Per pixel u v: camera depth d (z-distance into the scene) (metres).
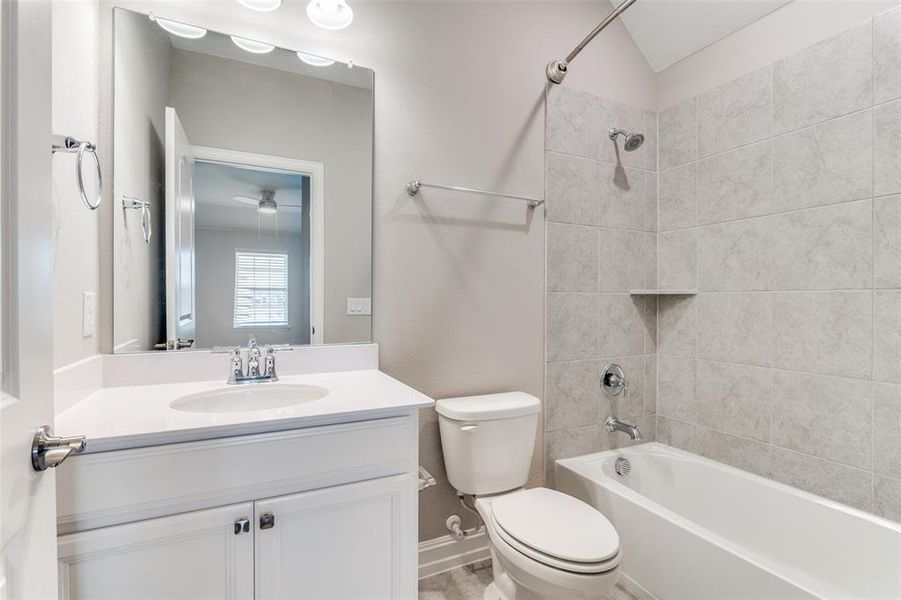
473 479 1.55
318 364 1.50
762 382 1.81
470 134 1.79
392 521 1.11
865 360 1.50
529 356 1.92
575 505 1.43
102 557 0.83
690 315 2.11
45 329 0.63
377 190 1.62
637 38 2.20
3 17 0.54
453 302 1.75
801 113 1.68
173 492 0.89
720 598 1.28
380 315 1.62
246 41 1.43
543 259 1.96
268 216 1.47
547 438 1.96
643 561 1.54
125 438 0.84
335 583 1.04
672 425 2.18
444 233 1.74
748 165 1.86
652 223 2.25
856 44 1.52
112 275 1.25
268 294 1.47
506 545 1.28
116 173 1.26
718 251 1.98
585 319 2.05
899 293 1.42
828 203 1.60
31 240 0.59
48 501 0.64
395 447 1.11
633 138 2.01
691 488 1.91
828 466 1.59
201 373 1.34
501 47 1.85
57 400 0.95
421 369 1.70
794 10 1.70
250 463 0.95
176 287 1.35
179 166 1.35
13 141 0.55
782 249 1.74
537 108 1.94
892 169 1.43
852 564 1.41
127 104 1.28
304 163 1.51
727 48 1.94
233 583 0.94
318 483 1.03
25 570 0.58
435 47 1.72
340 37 1.56
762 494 1.67
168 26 1.34
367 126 1.60
